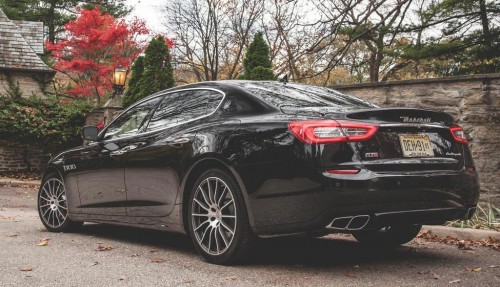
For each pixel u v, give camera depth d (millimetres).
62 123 17812
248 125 4047
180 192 4488
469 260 4484
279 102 4168
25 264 4195
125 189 5121
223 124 4250
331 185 3557
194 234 4348
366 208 3600
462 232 5770
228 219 4141
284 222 3746
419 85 8016
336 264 4238
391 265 4219
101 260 4387
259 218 3863
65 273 3879
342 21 10680
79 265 4176
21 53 19953
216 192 4172
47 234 5941
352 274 3832
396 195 3676
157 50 18156
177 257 4535
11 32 20469
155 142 4820
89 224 6891
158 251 4844
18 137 17438
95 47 22812
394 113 3883
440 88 7812
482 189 7367
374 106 4539
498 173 7258
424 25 15977
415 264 4277
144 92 18000
